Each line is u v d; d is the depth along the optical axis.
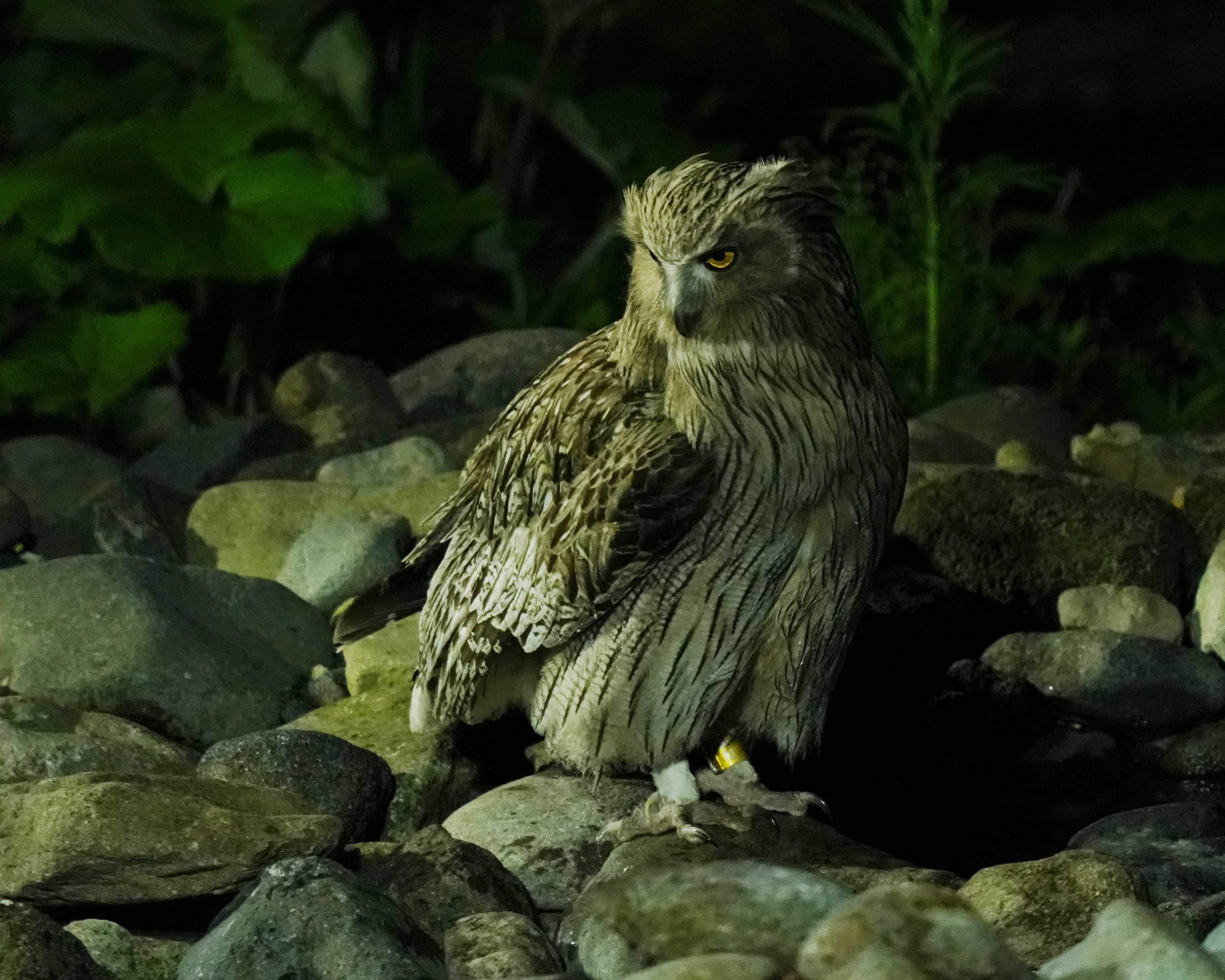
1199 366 18.50
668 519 8.27
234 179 14.95
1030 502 11.45
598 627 8.68
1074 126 27.03
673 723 8.72
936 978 6.15
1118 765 10.05
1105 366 17.50
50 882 7.35
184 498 12.39
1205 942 6.84
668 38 26.38
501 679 9.27
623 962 6.77
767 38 26.30
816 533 8.44
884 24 25.97
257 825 7.52
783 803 8.85
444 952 7.13
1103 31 27.34
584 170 23.92
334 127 16.27
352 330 17.94
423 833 8.00
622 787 8.95
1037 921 7.29
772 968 6.29
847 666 10.48
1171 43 27.20
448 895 7.68
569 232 21.92
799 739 9.19
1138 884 7.48
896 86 26.28
